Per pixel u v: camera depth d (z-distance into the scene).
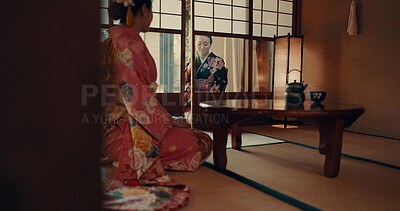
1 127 0.48
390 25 4.33
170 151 2.33
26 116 0.49
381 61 4.45
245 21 5.37
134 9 2.02
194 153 2.38
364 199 1.86
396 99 4.28
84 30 0.51
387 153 3.20
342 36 4.98
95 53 0.53
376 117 4.53
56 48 0.49
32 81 0.49
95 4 0.52
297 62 5.14
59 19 0.49
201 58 5.59
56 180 0.51
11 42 0.47
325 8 5.24
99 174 0.55
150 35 5.33
